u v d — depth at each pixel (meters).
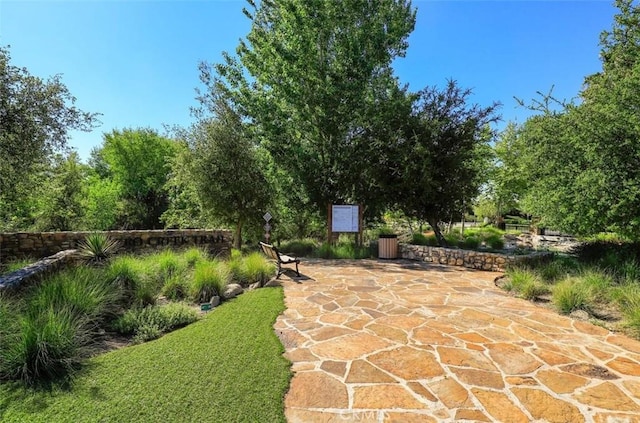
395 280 7.46
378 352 3.69
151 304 5.12
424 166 10.66
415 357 3.57
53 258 6.14
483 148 15.79
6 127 7.11
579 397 2.83
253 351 3.63
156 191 29.67
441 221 12.39
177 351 3.62
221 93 13.73
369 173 11.92
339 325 4.54
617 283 6.16
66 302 3.99
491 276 7.96
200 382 2.98
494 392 2.90
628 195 6.55
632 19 7.58
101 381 2.98
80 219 19.14
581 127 7.46
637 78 6.65
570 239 14.34
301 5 11.99
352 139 12.86
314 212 14.18
